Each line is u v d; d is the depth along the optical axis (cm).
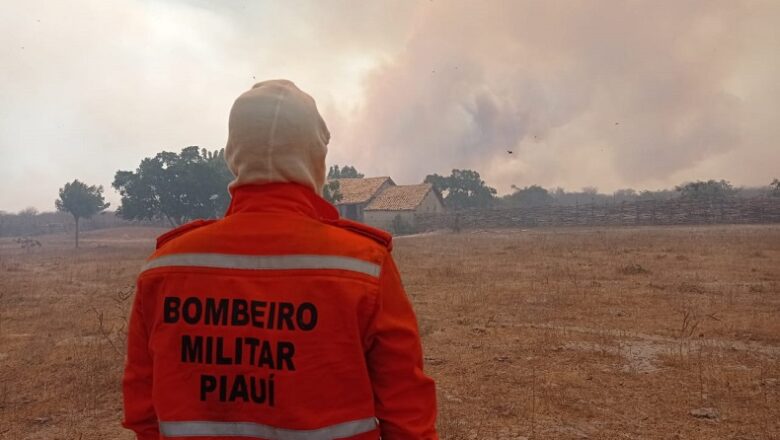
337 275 139
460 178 7656
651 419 527
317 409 134
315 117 159
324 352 135
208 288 143
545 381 643
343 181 6156
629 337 827
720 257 1872
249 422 137
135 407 156
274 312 138
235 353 138
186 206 4844
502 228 5025
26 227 7594
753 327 866
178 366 142
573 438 491
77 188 4462
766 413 531
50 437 527
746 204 4106
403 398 143
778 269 1516
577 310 1035
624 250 2217
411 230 5197
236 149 152
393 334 143
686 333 841
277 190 150
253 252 143
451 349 795
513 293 1240
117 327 1005
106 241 5681
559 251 2286
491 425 523
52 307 1258
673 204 4400
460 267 1798
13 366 765
